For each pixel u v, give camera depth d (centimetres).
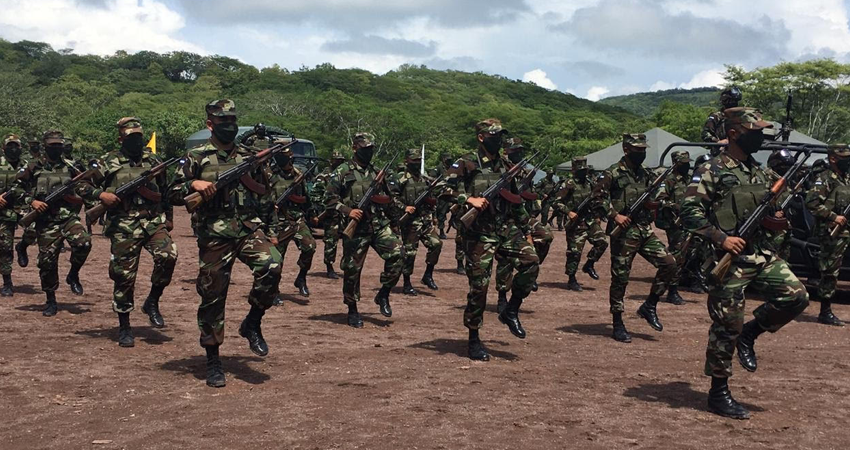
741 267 532
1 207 980
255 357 687
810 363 708
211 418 500
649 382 623
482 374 636
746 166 541
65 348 707
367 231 856
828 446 470
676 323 923
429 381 608
